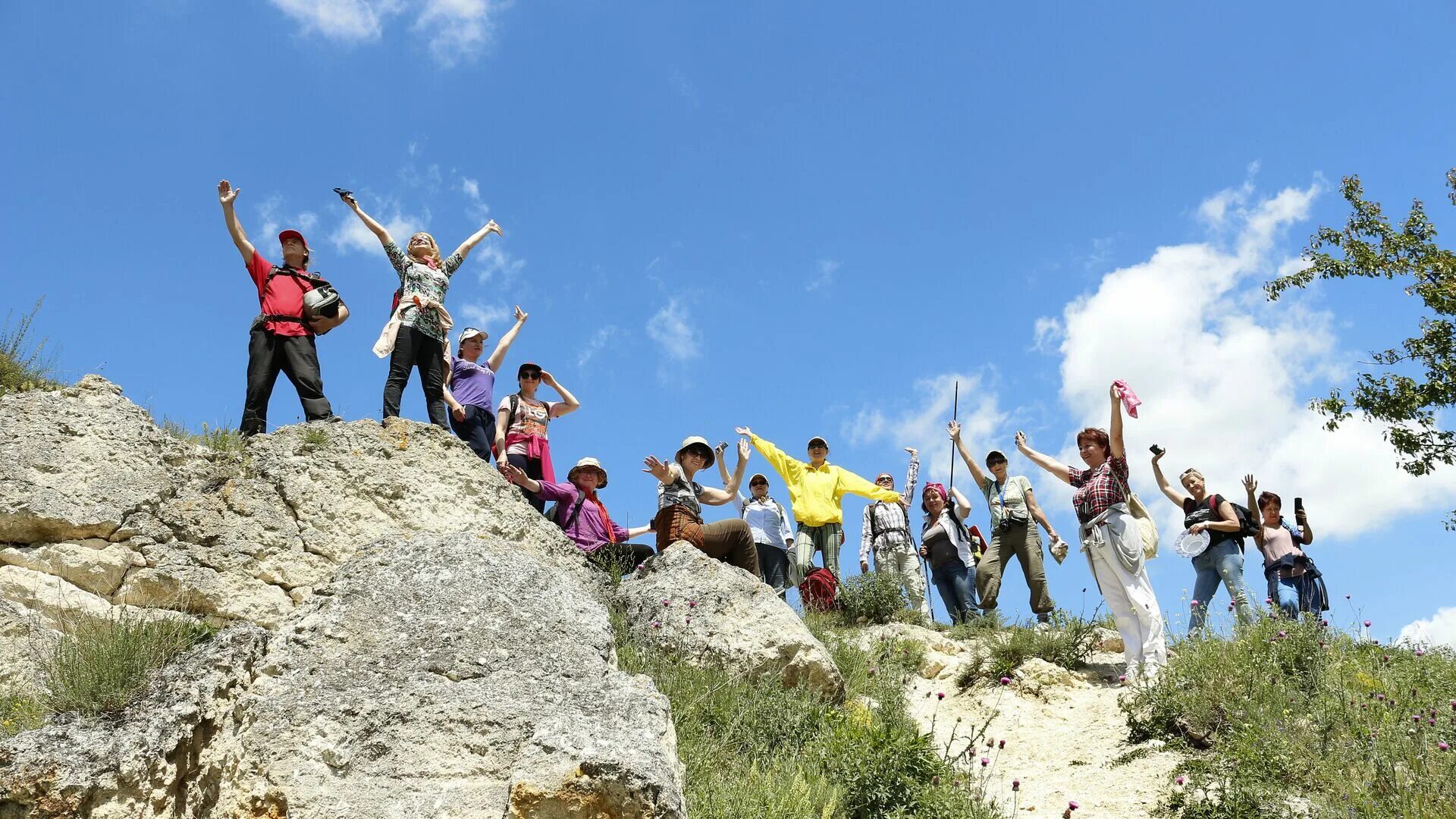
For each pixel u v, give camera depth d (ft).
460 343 36.73
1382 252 50.57
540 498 34.35
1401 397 47.55
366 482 28.68
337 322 32.45
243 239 31.65
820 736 25.86
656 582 30.83
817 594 40.73
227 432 30.53
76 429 25.98
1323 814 22.34
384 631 21.74
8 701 20.81
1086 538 32.30
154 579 24.45
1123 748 27.40
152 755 18.71
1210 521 35.94
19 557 23.79
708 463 38.37
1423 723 25.23
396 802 18.37
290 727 19.13
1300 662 29.07
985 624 39.19
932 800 22.95
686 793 21.12
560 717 19.81
